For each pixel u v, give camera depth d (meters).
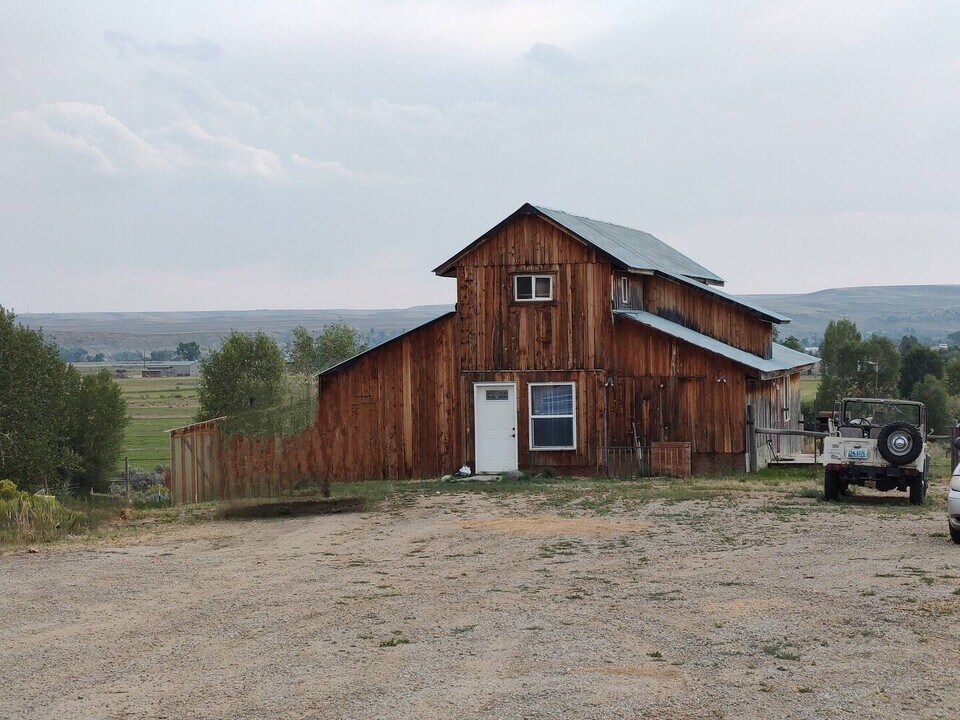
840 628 9.61
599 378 27.39
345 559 14.69
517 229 27.80
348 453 28.70
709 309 31.56
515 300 27.83
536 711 7.51
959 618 9.77
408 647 9.47
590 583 12.27
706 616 10.30
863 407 20.86
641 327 27.34
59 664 9.31
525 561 14.02
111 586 13.00
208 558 15.17
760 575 12.35
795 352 37.59
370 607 11.28
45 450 46.78
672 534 16.12
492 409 28.02
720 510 18.97
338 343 66.88
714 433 26.84
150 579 13.46
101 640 10.17
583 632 9.80
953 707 7.35
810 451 35.94
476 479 26.50
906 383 86.75
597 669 8.54
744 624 9.91
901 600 10.61
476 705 7.69
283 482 21.19
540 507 20.08
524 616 10.56
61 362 54.34
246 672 8.86
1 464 46.00
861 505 19.59
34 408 47.16
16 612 11.54
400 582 12.73
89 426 54.91
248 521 19.78
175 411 120.56
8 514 18.86
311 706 7.84
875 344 86.44
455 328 28.28
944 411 72.00
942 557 13.16
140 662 9.31
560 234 27.59
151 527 19.22
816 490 21.94
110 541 17.28
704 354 26.89
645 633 9.70
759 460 28.30
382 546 15.84
